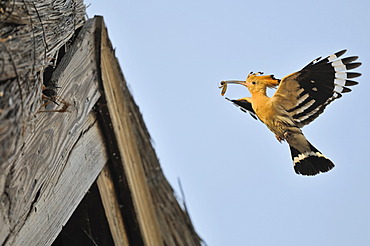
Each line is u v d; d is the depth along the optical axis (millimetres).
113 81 11781
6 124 11391
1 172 11414
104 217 11766
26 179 11547
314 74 12062
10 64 11445
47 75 11703
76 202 11711
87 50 11758
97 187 11758
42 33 11594
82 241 11820
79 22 11773
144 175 11750
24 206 11562
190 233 11773
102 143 11758
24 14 11547
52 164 11625
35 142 11570
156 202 11750
